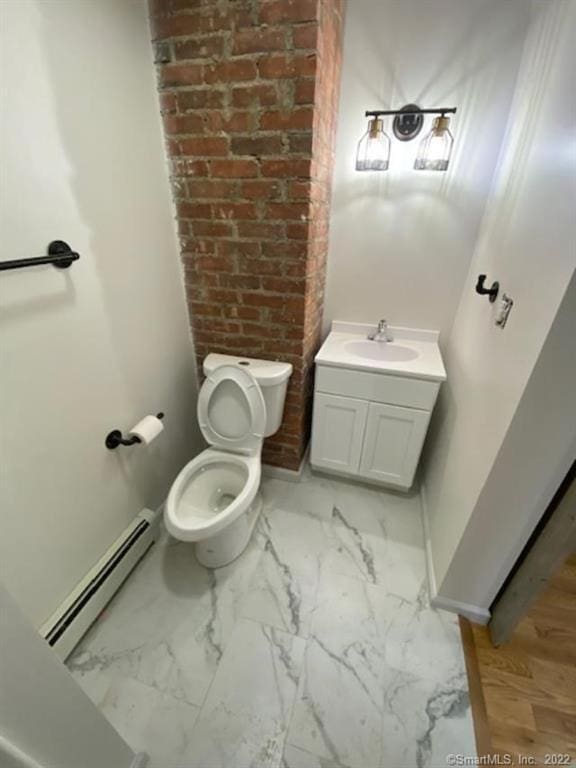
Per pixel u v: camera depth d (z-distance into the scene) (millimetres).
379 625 1245
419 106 1390
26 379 902
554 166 850
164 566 1436
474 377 1239
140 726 1001
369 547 1542
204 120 1196
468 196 1467
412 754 953
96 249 1063
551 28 1010
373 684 1090
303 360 1564
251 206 1294
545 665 1139
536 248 881
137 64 1101
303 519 1679
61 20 845
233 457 1509
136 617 1257
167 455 1634
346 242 1687
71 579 1155
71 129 919
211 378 1485
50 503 1032
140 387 1374
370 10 1291
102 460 1227
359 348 1764
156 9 1082
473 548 1119
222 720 1013
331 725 1003
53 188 898
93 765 750
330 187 1544
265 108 1125
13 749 522
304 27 994
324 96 1171
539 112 1017
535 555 1001
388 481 1767
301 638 1202
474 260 1519
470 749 960
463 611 1260
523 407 842
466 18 1233
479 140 1378
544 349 762
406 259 1646
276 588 1361
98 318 1113
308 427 1959
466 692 1073
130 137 1122
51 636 1050
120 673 1108
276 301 1462
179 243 1454
